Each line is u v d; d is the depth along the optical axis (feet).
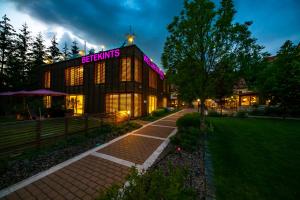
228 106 99.14
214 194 10.59
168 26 24.93
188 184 11.76
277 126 37.42
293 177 13.04
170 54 25.27
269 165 15.34
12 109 56.85
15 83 75.51
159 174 7.38
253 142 23.43
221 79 23.79
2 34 74.38
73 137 24.63
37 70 78.74
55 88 68.95
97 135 27.58
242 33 21.38
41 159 16.81
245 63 21.09
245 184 11.92
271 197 10.40
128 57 51.34
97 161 16.88
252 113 68.49
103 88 55.52
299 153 18.70
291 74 51.90
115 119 41.57
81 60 61.05
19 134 18.04
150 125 41.06
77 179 13.08
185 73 23.75
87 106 58.70
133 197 6.02
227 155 17.97
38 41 101.45
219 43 22.21
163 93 98.99
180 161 16.40
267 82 54.54
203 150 19.74
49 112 46.96
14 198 10.58
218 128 34.42
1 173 13.41
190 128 27.30
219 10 21.86
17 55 79.61
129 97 51.11
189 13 22.82
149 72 67.51
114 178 13.30
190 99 27.37
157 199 6.02
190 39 23.34
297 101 51.78
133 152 19.81
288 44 56.34
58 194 11.07
